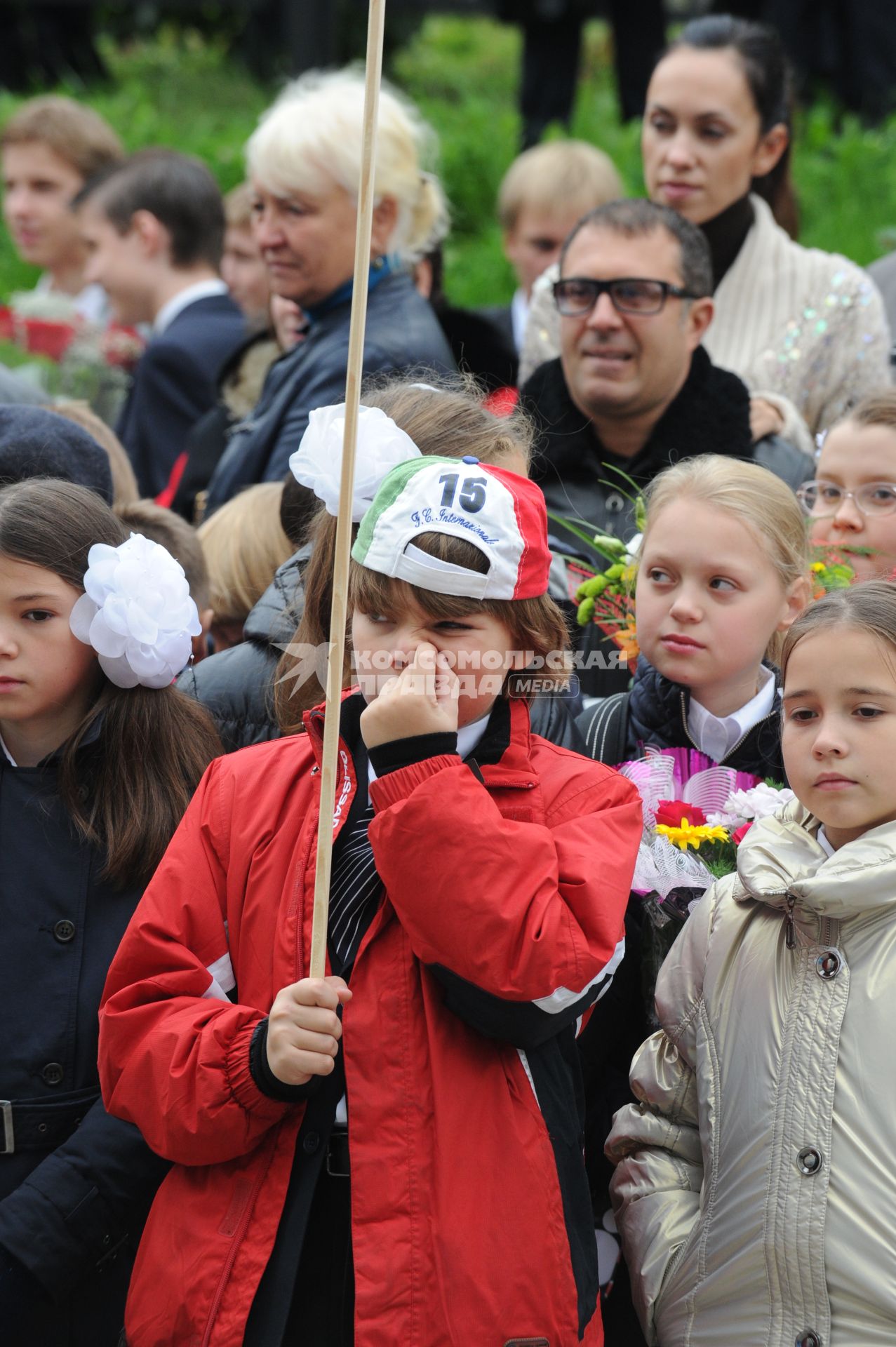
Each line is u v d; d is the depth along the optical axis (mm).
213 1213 4090
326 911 3951
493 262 17281
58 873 4945
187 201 11102
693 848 4965
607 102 22422
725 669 5191
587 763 4438
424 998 4066
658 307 7113
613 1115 4785
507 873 3908
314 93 8219
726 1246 4172
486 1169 3924
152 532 6273
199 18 29469
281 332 9273
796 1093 4133
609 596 5906
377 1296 3814
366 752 4406
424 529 4031
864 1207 3986
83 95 25594
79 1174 4570
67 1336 4730
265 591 6668
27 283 18656
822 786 4242
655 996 4586
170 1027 4156
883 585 4371
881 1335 3936
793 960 4289
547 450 7320
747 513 5152
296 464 4398
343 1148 4102
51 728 5145
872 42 19500
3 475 6047
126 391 12117
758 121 8680
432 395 4816
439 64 28875
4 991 4820
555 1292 3908
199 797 4559
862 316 8586
